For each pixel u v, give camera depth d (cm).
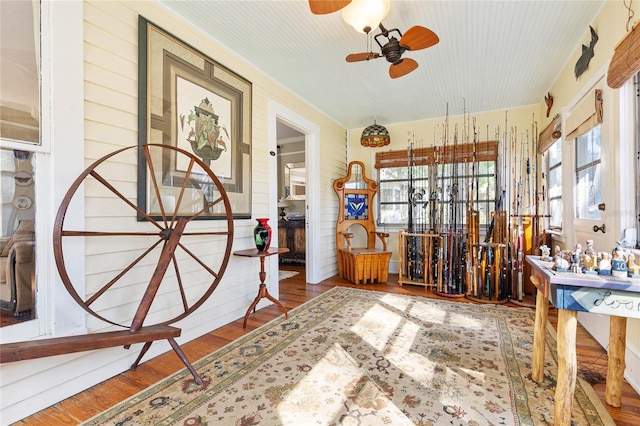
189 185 229
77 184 147
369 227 464
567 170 288
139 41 195
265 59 287
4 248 146
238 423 137
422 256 406
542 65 294
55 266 156
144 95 197
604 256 136
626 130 188
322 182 438
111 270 180
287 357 199
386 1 173
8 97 145
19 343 127
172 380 174
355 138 521
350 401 152
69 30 161
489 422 136
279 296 347
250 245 290
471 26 232
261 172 310
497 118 422
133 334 153
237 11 219
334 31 243
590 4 208
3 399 137
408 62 224
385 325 255
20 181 150
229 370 184
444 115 449
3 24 144
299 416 141
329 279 440
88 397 159
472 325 254
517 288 327
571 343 129
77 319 164
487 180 424
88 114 170
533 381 169
